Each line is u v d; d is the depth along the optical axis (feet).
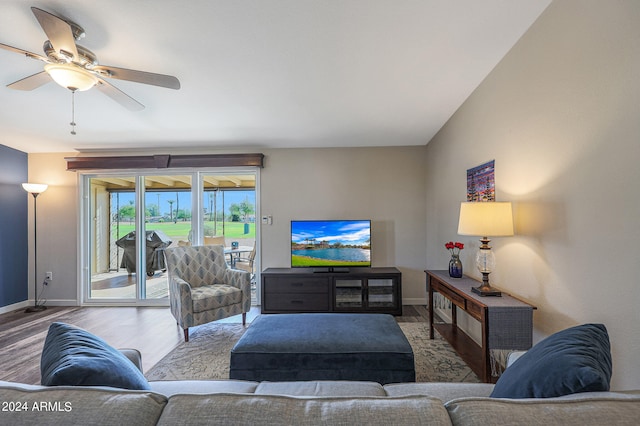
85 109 9.57
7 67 6.98
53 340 3.70
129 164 13.96
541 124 5.89
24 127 11.07
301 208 14.14
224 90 8.32
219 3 5.11
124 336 10.31
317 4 5.20
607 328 4.50
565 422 2.03
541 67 5.83
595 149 4.66
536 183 6.08
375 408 2.22
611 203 4.40
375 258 13.99
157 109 9.57
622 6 4.17
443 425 2.08
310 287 12.38
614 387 4.37
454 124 10.32
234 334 10.43
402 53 6.74
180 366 8.19
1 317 12.39
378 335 6.48
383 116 10.46
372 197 14.05
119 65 6.93
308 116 10.33
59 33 4.79
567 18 5.15
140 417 2.21
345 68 7.30
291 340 6.24
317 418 2.16
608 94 4.41
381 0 5.16
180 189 14.35
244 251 14.56
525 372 3.24
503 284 7.39
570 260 5.21
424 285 13.92
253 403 2.29
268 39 6.12
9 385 2.51
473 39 6.37
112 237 14.47
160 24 5.57
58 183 14.20
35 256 13.76
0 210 12.92
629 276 4.15
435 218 12.69
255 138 12.69
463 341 8.62
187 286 9.91
